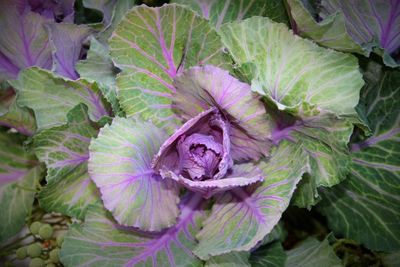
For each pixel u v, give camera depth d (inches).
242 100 15.2
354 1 19.7
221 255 16.1
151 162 16.2
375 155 19.3
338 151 16.5
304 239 21.0
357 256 20.7
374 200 19.4
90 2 21.1
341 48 18.0
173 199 16.6
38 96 17.6
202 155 15.7
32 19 19.6
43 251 19.9
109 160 15.4
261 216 15.2
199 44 16.5
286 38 16.8
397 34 20.4
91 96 17.6
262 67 16.9
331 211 19.7
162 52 16.9
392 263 19.8
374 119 19.6
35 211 21.3
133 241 16.9
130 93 17.1
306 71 16.7
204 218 17.6
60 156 17.6
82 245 16.6
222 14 18.9
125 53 16.8
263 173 16.6
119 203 15.4
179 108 17.0
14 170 20.6
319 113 15.2
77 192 18.8
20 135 20.7
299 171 15.2
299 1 16.6
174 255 16.7
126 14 15.9
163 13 15.9
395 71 19.1
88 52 19.0
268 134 15.9
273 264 18.0
